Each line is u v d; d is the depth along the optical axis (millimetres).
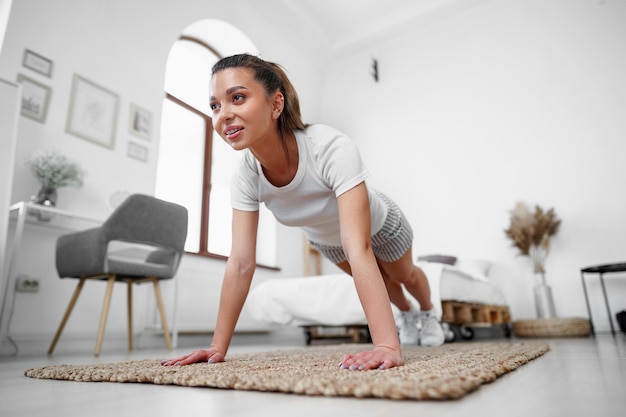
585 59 4367
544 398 537
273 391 630
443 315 2840
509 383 676
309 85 5691
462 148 4852
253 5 4668
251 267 1190
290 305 3184
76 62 3021
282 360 1164
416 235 4879
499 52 4848
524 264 4250
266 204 1264
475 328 4184
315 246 1664
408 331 2355
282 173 1137
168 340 2627
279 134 1074
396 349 853
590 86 4289
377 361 789
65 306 2670
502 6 4906
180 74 4762
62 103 2893
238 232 1204
